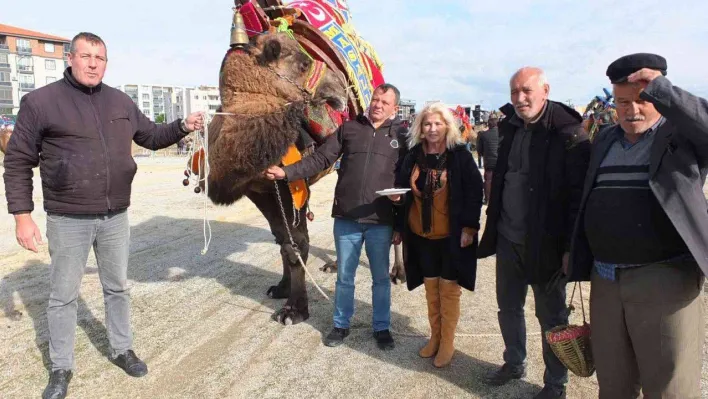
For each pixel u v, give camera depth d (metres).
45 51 74.44
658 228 2.33
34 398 3.30
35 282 5.58
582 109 9.13
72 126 3.14
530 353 3.96
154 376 3.61
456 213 3.54
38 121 3.08
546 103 3.04
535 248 3.02
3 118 34.16
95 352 3.93
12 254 6.72
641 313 2.39
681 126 2.09
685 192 2.22
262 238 7.90
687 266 2.34
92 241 3.42
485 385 3.50
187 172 3.94
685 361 2.36
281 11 4.61
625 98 2.34
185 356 3.91
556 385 3.19
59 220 3.25
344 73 4.89
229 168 3.65
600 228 2.50
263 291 5.41
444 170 3.59
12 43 71.00
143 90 111.69
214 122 3.85
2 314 4.66
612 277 2.51
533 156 3.04
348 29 5.74
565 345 2.79
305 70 4.00
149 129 3.68
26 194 3.17
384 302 4.03
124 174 3.39
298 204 3.98
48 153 3.16
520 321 3.43
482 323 4.55
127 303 3.68
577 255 2.74
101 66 3.18
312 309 4.88
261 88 3.74
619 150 2.51
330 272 6.11
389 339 4.05
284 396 3.36
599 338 2.60
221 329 4.41
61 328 3.36
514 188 3.20
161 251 6.98
